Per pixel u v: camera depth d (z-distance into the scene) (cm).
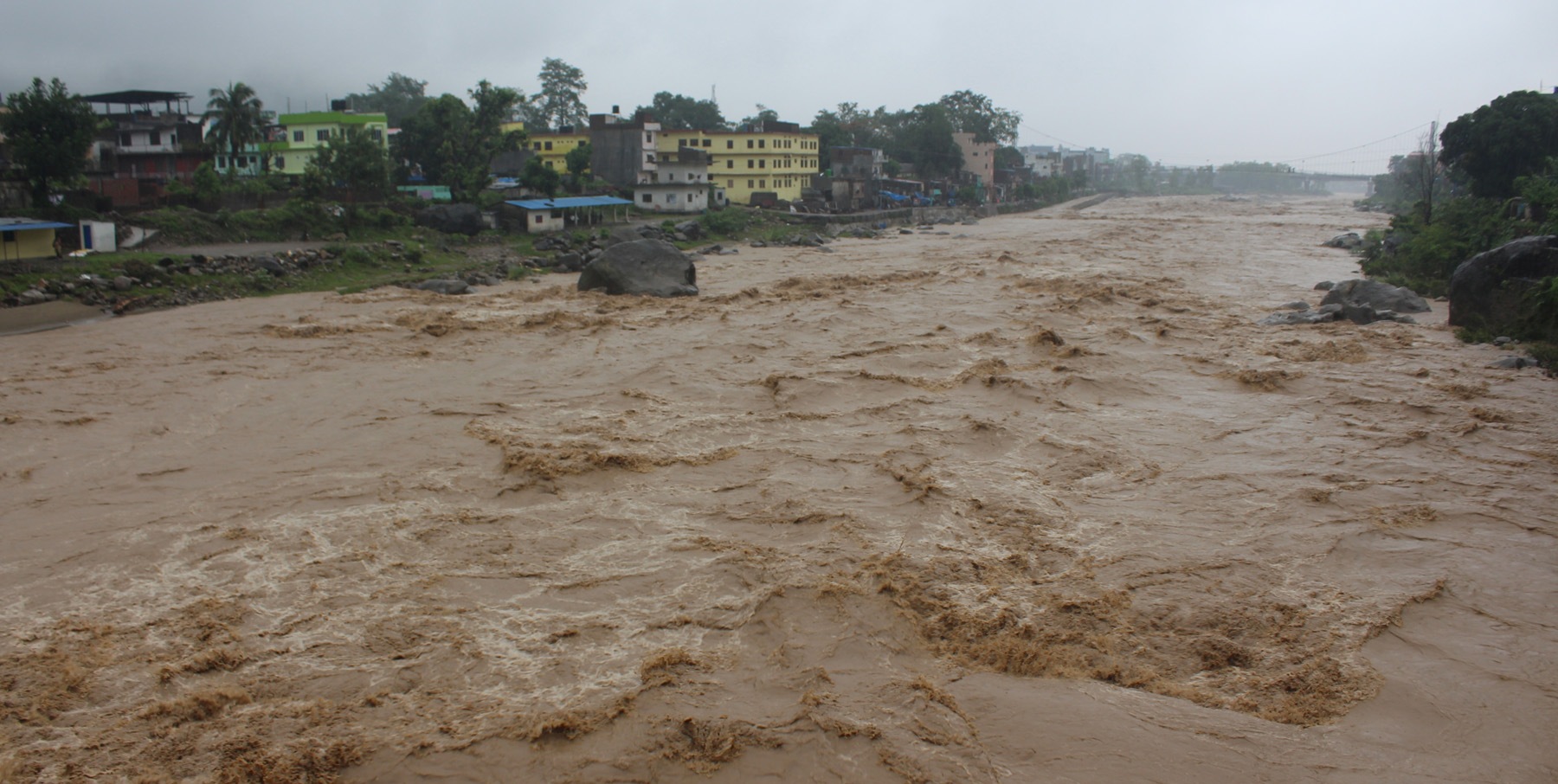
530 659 1123
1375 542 1462
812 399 2272
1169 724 986
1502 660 1120
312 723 994
